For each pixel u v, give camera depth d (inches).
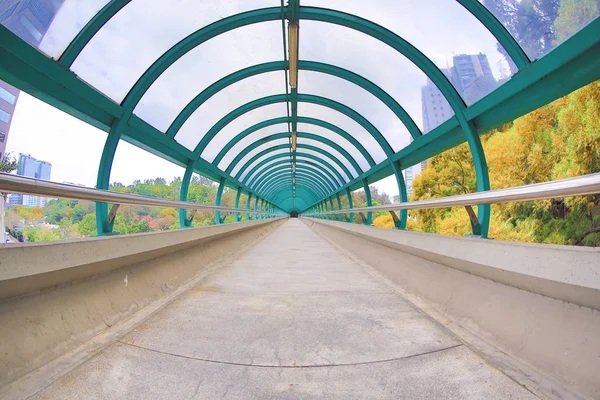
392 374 66.5
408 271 143.1
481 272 85.6
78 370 64.6
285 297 127.5
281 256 262.4
